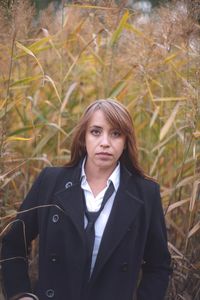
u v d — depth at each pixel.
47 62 3.45
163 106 3.43
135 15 3.62
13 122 3.45
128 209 2.04
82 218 1.99
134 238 2.05
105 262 1.96
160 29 3.09
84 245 1.96
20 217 2.15
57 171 2.14
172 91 3.45
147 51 3.08
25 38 3.02
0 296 2.46
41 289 2.06
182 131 3.19
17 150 3.28
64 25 3.30
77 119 3.30
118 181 2.08
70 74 3.40
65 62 3.39
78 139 2.10
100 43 3.31
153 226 2.14
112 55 3.20
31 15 2.97
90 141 2.01
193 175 2.97
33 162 3.26
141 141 3.47
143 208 2.09
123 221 2.01
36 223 2.18
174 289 2.76
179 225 3.08
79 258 1.97
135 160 2.14
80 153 2.14
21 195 3.09
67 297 2.02
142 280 2.19
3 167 2.68
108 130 2.00
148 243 2.16
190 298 2.70
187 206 2.96
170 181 3.23
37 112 3.03
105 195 2.03
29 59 3.29
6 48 2.93
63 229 2.03
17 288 2.09
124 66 3.52
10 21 2.71
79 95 3.52
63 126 3.30
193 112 2.77
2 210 2.74
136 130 3.38
